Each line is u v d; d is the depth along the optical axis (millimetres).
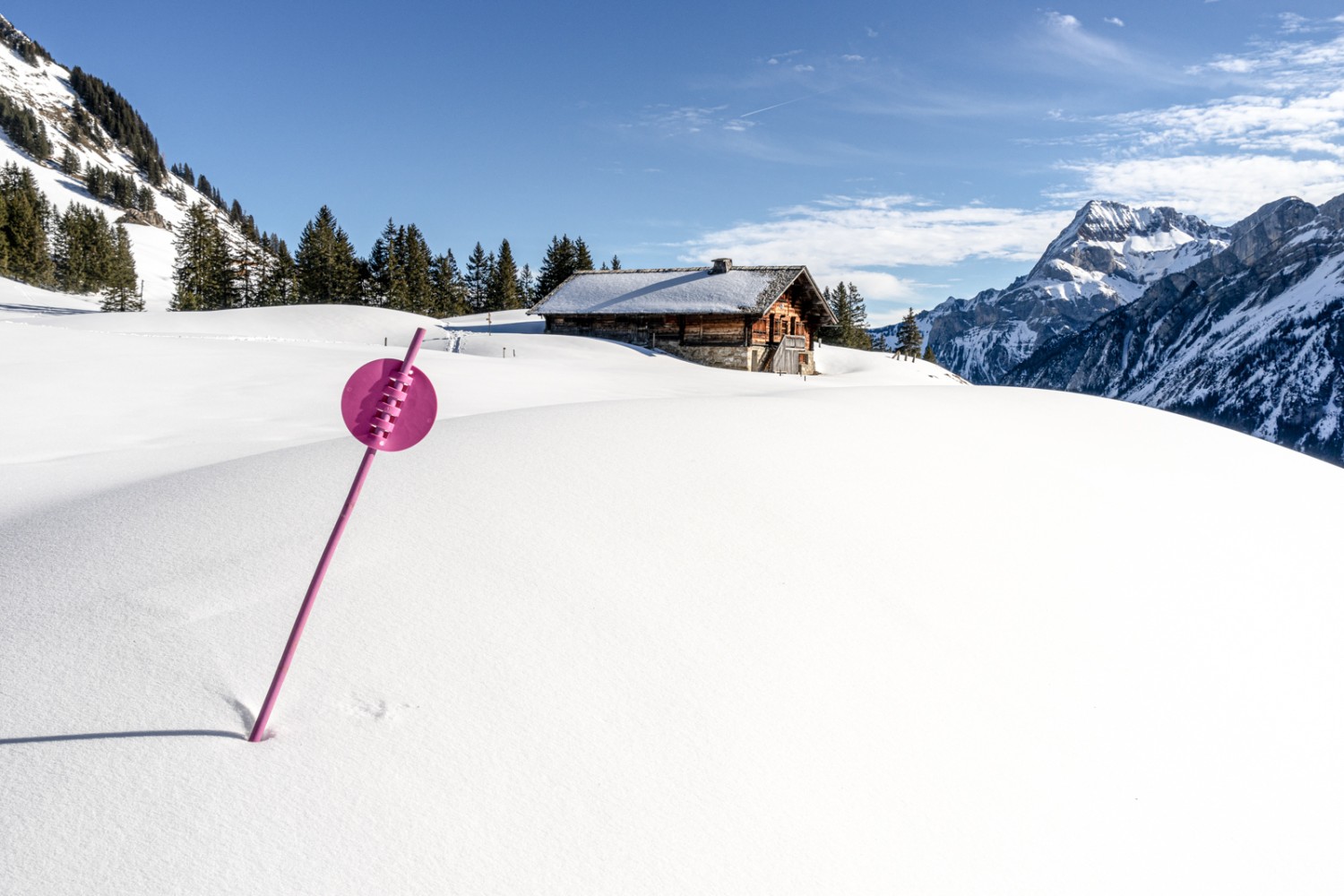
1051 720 3641
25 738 2836
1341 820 3324
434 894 2307
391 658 3449
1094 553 5777
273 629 3635
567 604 4035
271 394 12359
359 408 3172
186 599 3875
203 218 90562
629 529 5070
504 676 3387
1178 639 4672
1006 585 5004
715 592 4355
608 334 42281
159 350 16594
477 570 4301
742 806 2799
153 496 5574
